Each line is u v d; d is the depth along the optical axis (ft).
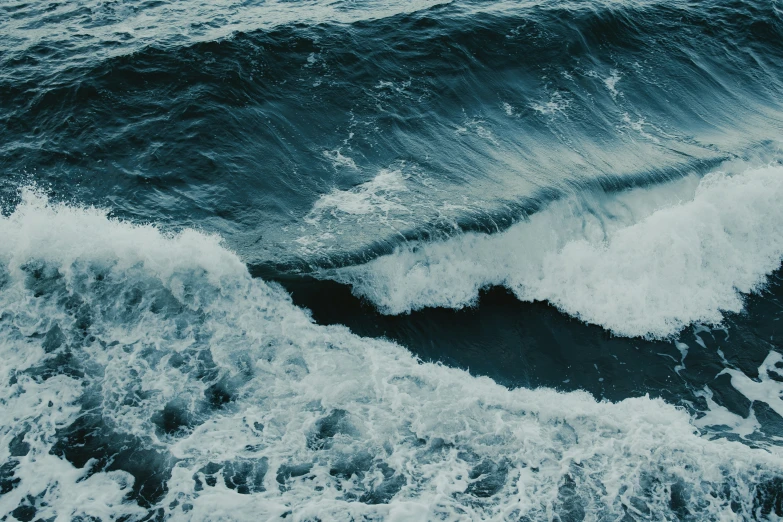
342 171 53.62
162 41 63.16
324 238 46.52
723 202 53.52
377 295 44.62
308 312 42.45
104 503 30.60
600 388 41.11
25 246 41.37
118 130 53.88
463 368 41.42
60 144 52.21
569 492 32.65
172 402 35.86
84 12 70.59
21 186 48.47
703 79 72.28
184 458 33.09
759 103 70.85
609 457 34.73
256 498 31.37
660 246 49.67
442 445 34.96
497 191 52.26
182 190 49.78
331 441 34.68
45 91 56.08
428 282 46.16
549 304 47.26
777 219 54.08
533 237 49.42
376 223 48.01
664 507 32.09
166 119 55.31
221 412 35.70
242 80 59.72
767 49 77.56
